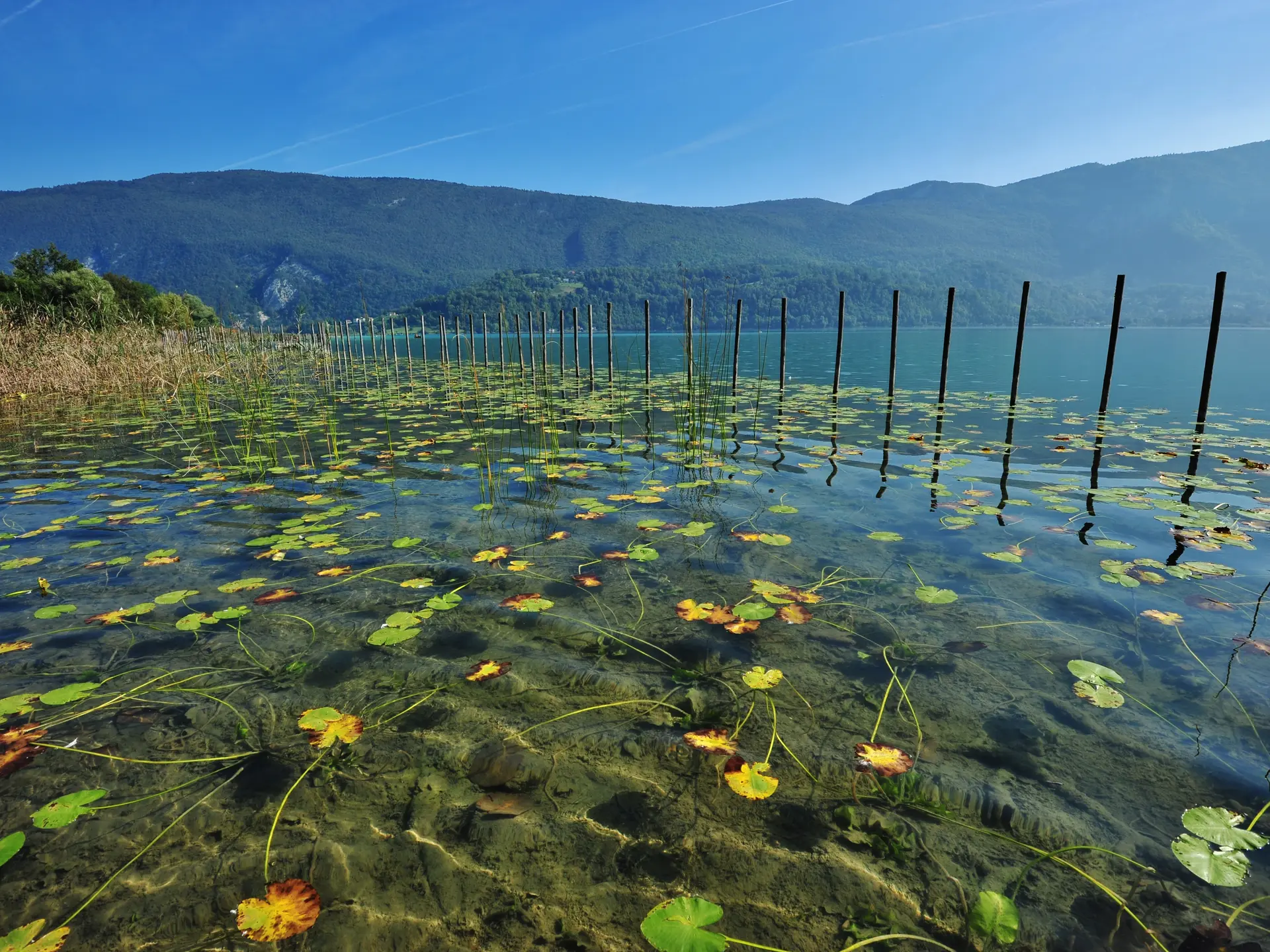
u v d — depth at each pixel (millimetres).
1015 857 1328
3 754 1646
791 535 3312
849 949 1123
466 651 2166
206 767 1614
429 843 1375
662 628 2316
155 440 6277
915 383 11891
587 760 1632
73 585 2717
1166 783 1525
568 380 12344
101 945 1144
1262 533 3311
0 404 9188
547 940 1150
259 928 1150
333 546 3162
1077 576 2756
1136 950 1118
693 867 1313
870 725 1756
